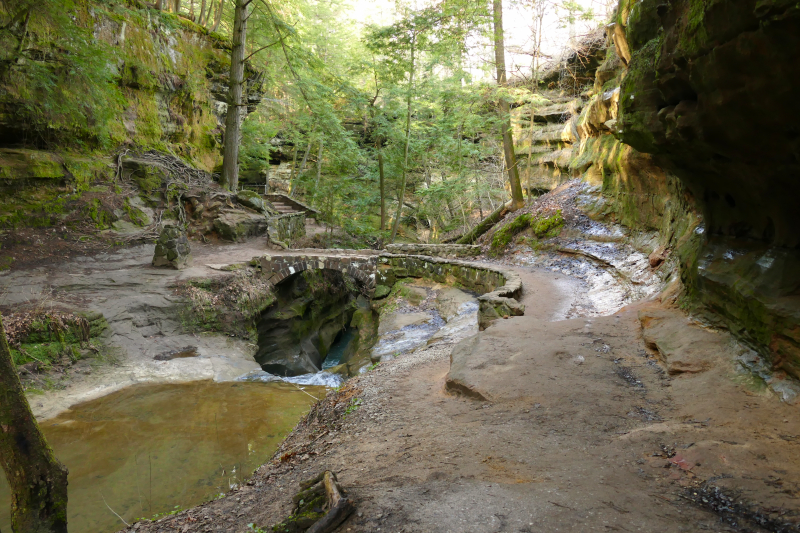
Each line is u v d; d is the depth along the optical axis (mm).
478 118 21000
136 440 7859
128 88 19672
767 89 3170
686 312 6422
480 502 2949
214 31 25344
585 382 5344
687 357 5316
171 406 9469
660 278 9094
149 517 5559
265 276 16234
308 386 11078
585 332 7156
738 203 5262
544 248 16859
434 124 25625
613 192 15539
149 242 16875
